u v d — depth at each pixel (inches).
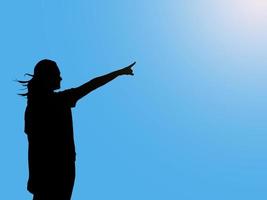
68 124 248.2
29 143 248.5
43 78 250.8
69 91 247.6
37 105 248.4
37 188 245.3
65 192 245.9
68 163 246.5
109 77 248.7
